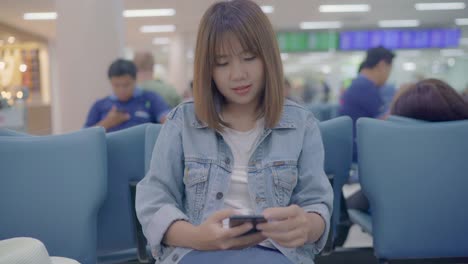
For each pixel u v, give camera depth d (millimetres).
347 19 9406
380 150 1327
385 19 9375
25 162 1260
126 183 1493
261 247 1044
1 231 1236
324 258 1873
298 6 7934
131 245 1543
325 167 1511
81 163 1283
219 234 865
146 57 3799
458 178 1322
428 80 1604
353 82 3318
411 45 10461
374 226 1391
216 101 1137
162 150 1106
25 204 1251
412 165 1319
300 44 10828
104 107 2963
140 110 2941
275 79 1057
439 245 1351
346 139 1521
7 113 4527
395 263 1396
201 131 1117
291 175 1073
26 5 7590
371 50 3326
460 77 14820
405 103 1594
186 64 11914
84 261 1277
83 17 3725
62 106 3816
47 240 1257
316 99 12945
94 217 1311
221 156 1096
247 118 1133
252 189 1062
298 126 1123
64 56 3762
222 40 1006
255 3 1058
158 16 8922
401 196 1329
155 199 1058
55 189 1266
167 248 1050
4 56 11234
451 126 1318
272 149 1091
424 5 7879
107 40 3787
